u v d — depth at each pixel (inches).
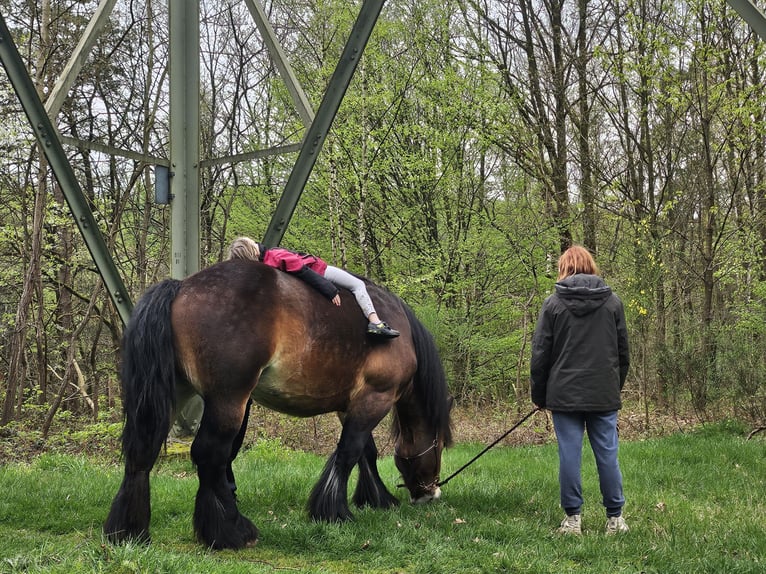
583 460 290.4
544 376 176.1
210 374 141.6
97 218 499.5
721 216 548.4
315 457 321.4
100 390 593.3
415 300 524.1
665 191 538.3
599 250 553.9
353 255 608.7
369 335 169.6
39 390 486.6
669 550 156.9
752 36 468.8
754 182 571.2
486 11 590.6
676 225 544.1
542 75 578.6
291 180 260.4
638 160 548.7
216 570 125.1
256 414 467.5
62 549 139.3
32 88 225.5
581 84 562.9
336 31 538.6
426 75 543.8
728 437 345.4
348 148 519.5
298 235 583.8
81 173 480.7
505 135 561.0
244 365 142.7
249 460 299.4
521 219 543.8
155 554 125.8
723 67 450.0
